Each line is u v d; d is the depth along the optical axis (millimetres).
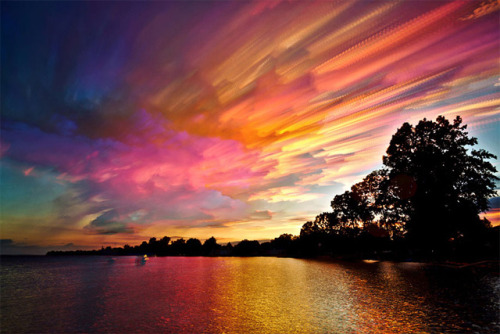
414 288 19469
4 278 44375
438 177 39719
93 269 65375
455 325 10633
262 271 43219
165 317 14398
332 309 14609
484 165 38219
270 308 15492
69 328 13445
